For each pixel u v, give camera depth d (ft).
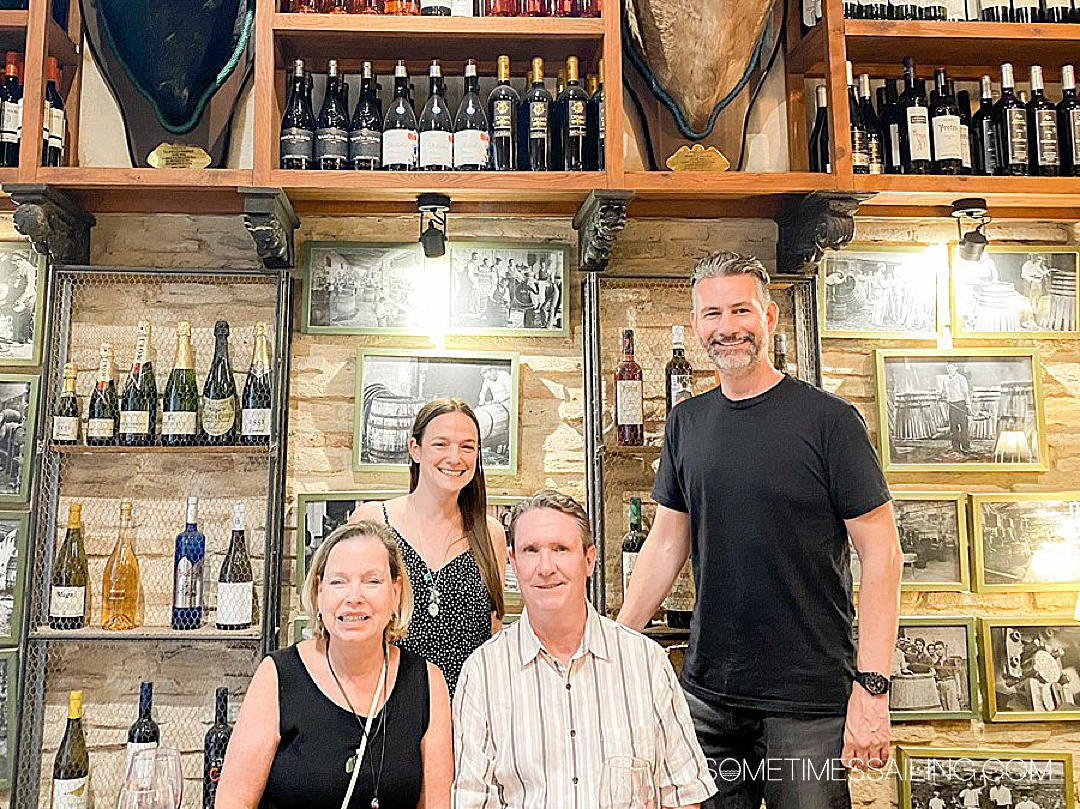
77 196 8.98
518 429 9.50
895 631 6.79
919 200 9.42
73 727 8.55
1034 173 9.20
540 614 5.75
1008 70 9.26
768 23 10.03
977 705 9.38
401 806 5.68
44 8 8.59
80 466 9.16
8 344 9.27
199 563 8.81
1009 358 9.87
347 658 5.80
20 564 8.98
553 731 5.69
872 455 7.06
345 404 9.45
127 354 9.32
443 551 7.48
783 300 9.80
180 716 8.98
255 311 9.47
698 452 7.43
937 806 9.24
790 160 9.88
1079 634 9.54
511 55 9.36
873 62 9.75
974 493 9.73
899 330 9.87
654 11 8.93
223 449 8.66
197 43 8.88
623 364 9.10
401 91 9.04
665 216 9.70
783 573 7.02
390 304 9.53
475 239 9.68
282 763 5.66
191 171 8.43
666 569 7.79
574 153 8.89
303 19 8.68
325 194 8.80
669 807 5.77
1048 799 9.25
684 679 7.59
